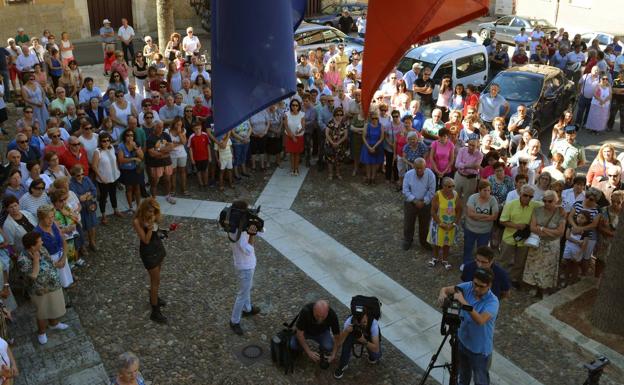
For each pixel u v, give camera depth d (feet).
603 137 50.83
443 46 53.98
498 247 30.99
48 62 52.29
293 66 10.55
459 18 11.37
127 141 32.73
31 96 41.65
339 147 39.17
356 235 32.89
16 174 26.58
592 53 57.82
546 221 26.11
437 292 27.81
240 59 10.43
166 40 62.08
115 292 26.84
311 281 28.35
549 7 103.96
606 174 31.07
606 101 49.96
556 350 24.08
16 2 72.59
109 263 29.19
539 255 26.35
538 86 47.34
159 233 24.21
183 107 39.17
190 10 92.89
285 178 40.19
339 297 27.14
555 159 30.32
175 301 26.35
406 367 22.71
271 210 35.42
